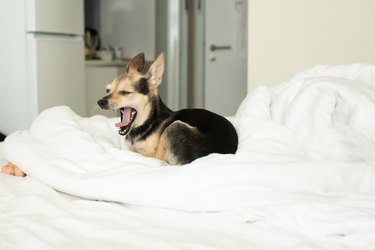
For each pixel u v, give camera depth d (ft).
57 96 11.72
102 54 14.67
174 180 4.29
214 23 16.25
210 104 16.76
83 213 4.17
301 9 9.11
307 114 5.68
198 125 5.87
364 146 5.19
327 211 3.82
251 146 5.38
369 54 8.61
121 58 15.46
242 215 4.05
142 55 6.48
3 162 6.09
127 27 15.66
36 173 4.99
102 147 5.58
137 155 5.45
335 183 4.42
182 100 16.66
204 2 16.57
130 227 3.87
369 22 8.51
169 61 15.94
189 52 17.17
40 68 11.05
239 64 15.84
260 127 5.62
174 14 15.69
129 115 6.21
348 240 3.58
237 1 15.65
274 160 4.89
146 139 6.10
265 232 3.75
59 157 5.27
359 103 5.65
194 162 4.66
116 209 4.27
